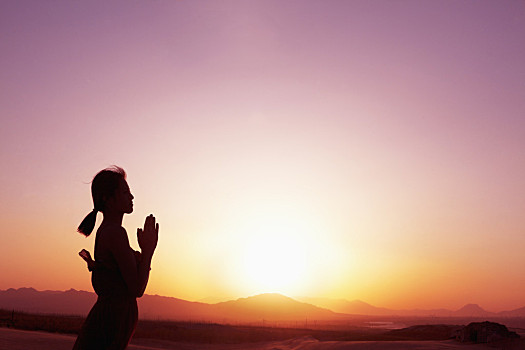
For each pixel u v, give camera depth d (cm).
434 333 8512
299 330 11506
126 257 260
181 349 3797
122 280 265
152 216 286
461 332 2791
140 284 265
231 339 4912
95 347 256
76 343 260
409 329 10381
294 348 2972
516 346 2425
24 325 3859
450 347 2419
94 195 276
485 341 2638
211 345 4212
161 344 3934
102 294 265
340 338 7344
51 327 3912
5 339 1847
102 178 276
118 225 271
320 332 10788
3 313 6881
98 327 256
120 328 260
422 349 2355
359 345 2577
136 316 271
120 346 261
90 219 279
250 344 4291
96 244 271
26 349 1639
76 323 5234
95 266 265
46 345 1847
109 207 278
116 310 260
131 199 284
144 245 277
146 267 270
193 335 4941
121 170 288
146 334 4678
